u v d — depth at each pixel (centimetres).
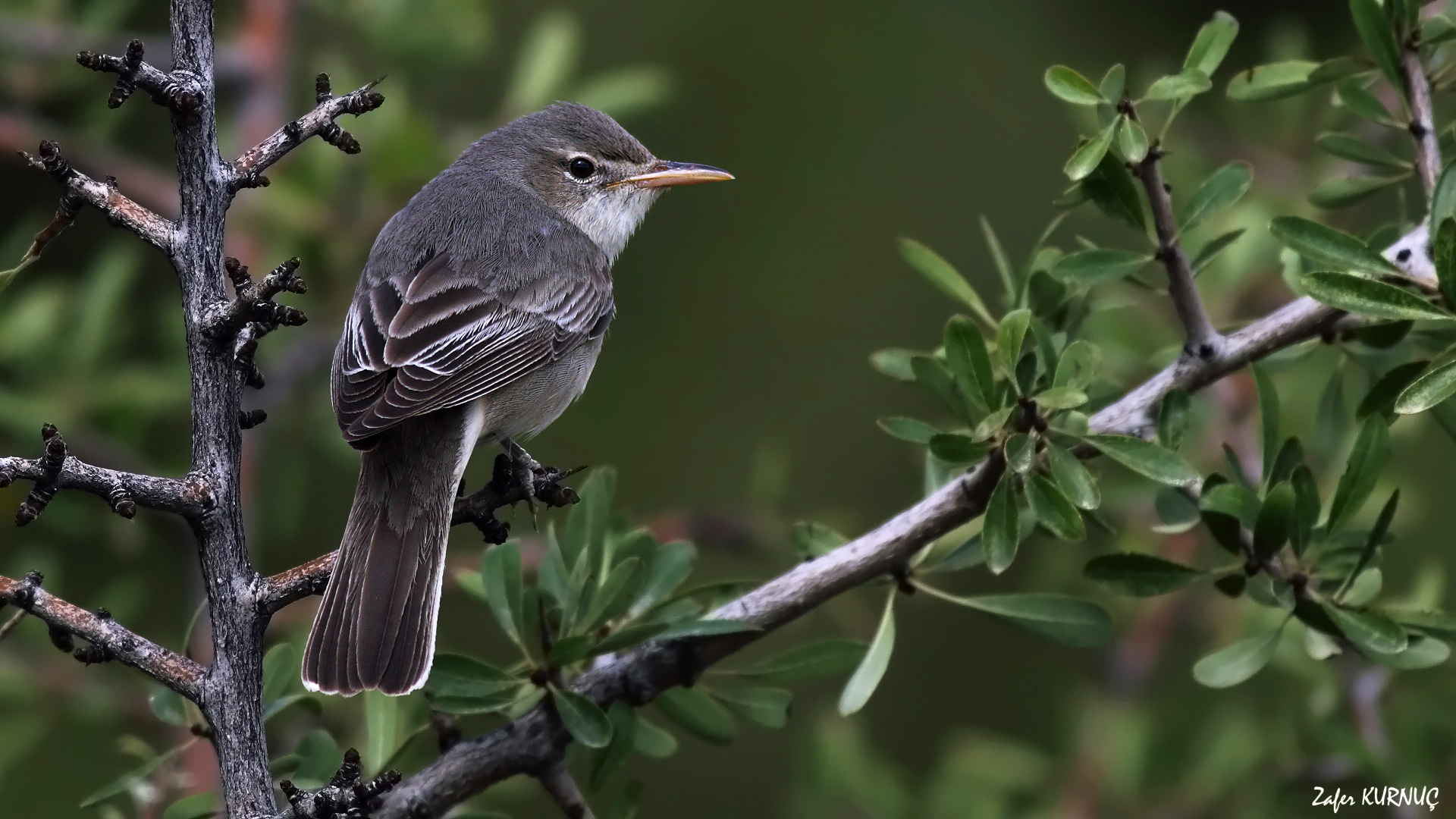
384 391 930
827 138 1720
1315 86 862
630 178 1228
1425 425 1214
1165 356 952
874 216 1700
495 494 818
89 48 1252
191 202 635
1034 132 1705
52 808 1418
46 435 592
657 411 1650
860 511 1620
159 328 1271
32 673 1049
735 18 1734
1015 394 755
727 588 818
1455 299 714
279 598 629
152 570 1475
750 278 1686
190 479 625
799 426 1645
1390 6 815
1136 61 1677
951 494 745
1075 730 1143
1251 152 1229
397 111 1231
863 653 805
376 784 606
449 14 1302
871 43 1733
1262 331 785
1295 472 734
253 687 622
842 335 1670
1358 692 991
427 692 743
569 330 1078
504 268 1060
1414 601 978
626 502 1614
